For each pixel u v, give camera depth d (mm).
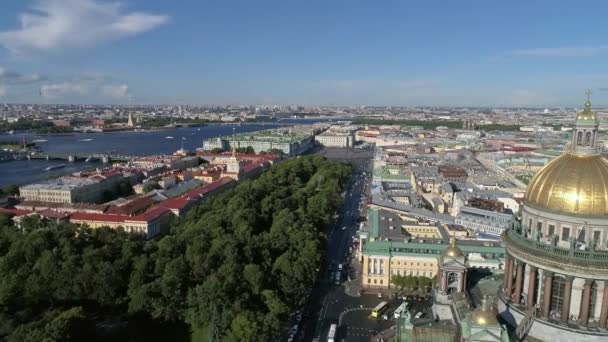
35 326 171625
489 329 109125
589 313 115438
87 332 181875
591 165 116500
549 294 117062
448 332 136125
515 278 130500
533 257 117812
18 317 186500
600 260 109938
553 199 117375
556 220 116750
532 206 121875
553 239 114625
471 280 165625
